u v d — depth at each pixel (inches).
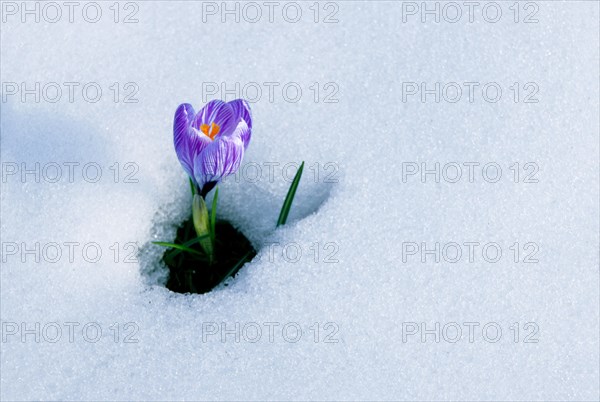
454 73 31.2
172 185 30.1
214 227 29.9
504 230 29.7
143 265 29.9
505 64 31.3
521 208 29.9
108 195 29.6
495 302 29.2
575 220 30.0
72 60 31.0
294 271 29.2
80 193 29.6
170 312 29.0
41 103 30.5
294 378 28.5
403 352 28.7
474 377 28.7
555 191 30.2
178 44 31.3
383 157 30.2
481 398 28.6
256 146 30.3
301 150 30.3
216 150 27.8
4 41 31.3
